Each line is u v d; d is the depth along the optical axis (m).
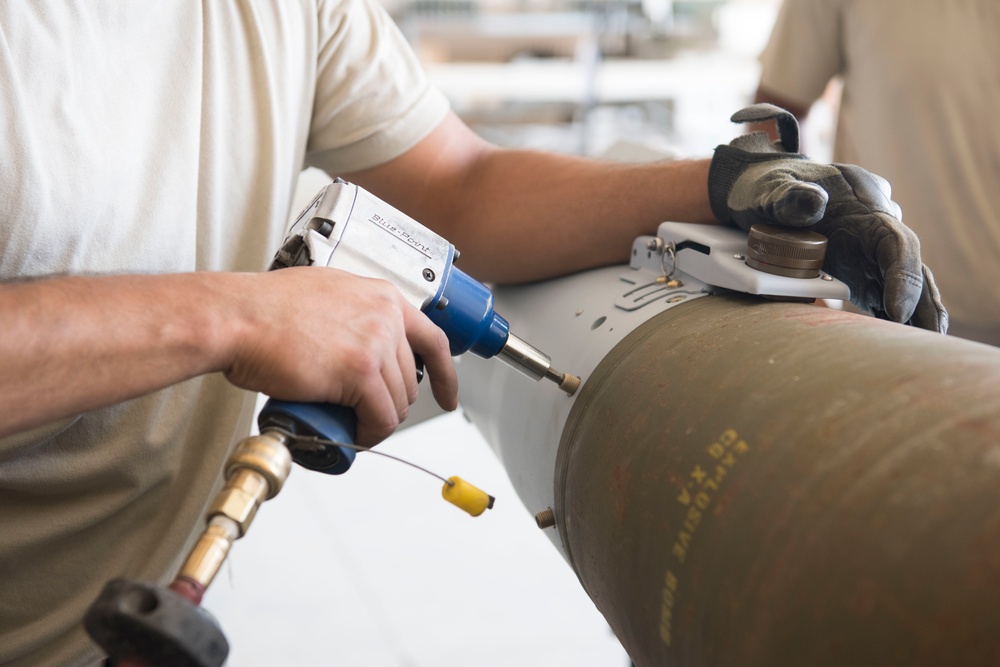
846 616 0.35
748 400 0.44
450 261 0.60
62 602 0.72
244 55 0.74
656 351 0.55
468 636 1.57
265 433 0.46
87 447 0.67
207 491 0.77
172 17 0.68
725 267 0.60
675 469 0.45
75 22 0.61
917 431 0.37
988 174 1.30
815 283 0.58
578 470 0.55
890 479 0.36
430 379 0.58
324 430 0.48
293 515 1.87
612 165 0.79
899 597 0.33
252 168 0.76
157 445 0.71
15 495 0.67
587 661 1.52
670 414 0.48
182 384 0.72
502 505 1.92
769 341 0.49
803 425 0.41
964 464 0.35
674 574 0.43
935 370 0.40
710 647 0.40
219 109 0.72
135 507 0.74
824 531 0.36
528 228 0.79
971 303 1.34
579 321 0.67
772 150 0.70
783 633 0.37
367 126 0.84
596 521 0.52
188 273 0.49
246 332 0.47
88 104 0.62
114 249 0.65
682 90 3.63
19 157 0.58
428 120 0.87
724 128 4.03
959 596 0.32
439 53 3.83
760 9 4.15
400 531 1.83
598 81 3.54
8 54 0.57
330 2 0.80
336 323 0.49
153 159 0.68
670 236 0.68
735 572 0.39
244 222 0.77
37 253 0.61
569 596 1.67
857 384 0.41
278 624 1.58
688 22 4.20
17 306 0.44
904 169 1.35
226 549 0.41
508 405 0.71
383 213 0.59
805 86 1.50
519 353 0.60
